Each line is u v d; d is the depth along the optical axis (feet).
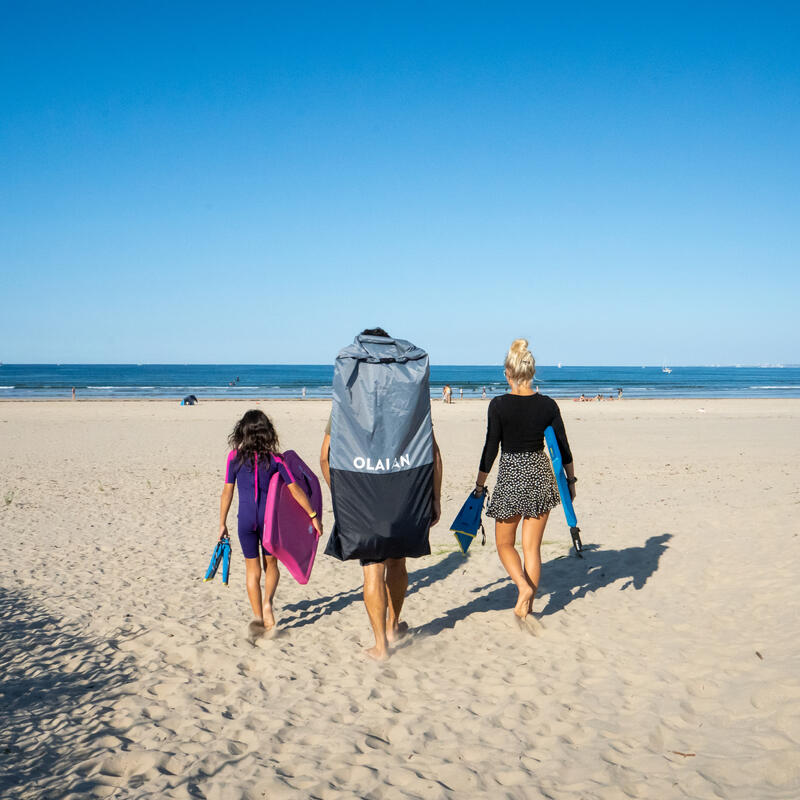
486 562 22.29
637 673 12.46
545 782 8.93
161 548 24.80
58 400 151.02
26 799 8.64
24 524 29.22
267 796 8.71
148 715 11.37
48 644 14.84
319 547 24.94
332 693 12.14
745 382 360.48
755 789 8.46
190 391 220.84
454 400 162.40
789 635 13.38
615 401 158.30
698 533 24.21
